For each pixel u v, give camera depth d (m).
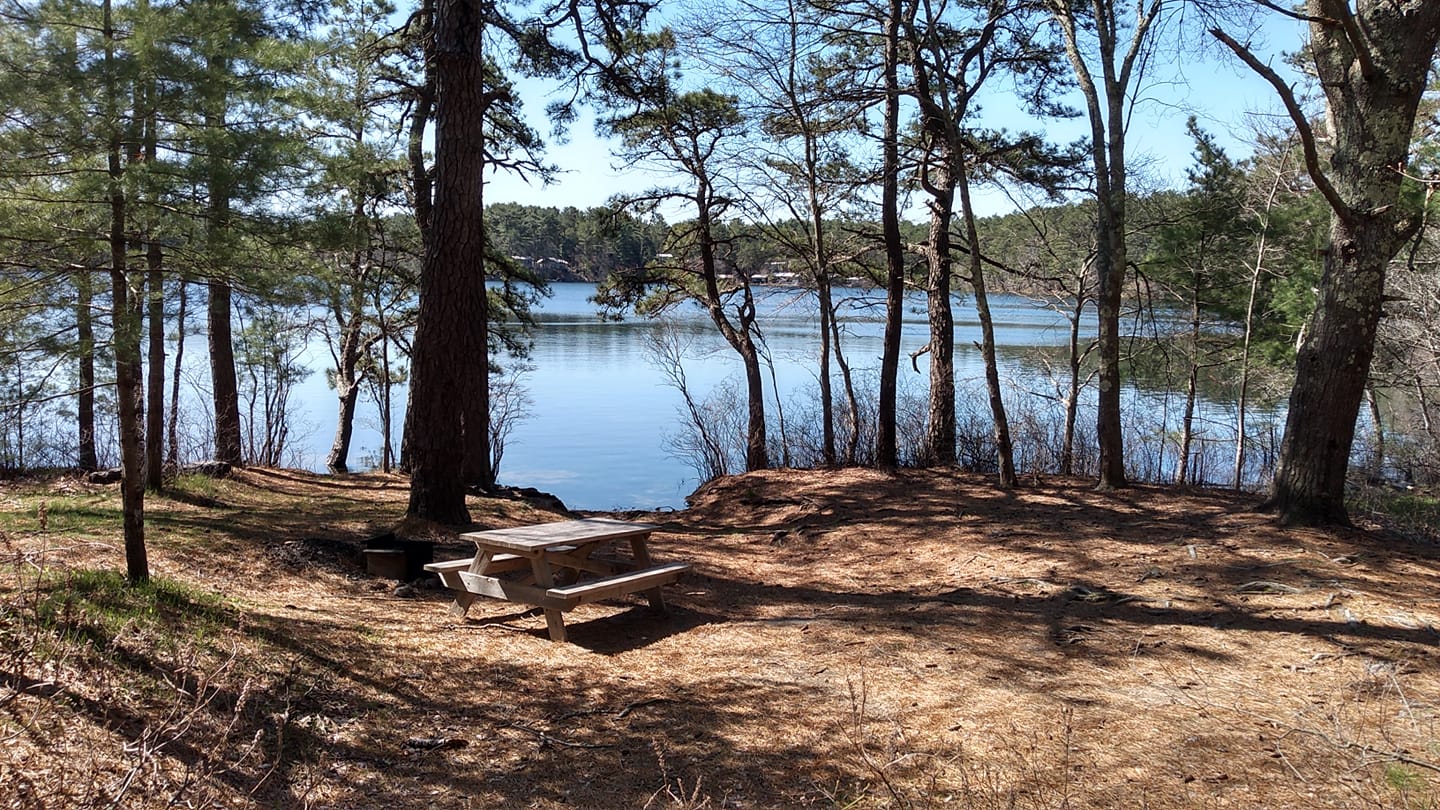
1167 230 15.16
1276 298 14.44
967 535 9.16
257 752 4.06
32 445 12.71
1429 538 8.75
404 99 14.25
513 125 15.12
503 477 18.89
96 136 5.29
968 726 4.63
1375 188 7.75
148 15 5.22
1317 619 6.00
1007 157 13.96
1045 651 5.78
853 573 8.44
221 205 5.68
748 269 17.31
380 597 6.88
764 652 5.97
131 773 3.21
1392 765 3.97
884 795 3.92
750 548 9.81
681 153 16.53
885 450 14.12
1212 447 17.39
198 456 14.68
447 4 8.88
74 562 6.14
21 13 5.16
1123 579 7.22
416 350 9.12
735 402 18.92
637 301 18.47
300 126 7.10
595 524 7.16
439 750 4.37
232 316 12.56
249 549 7.41
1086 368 23.14
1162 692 5.03
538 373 33.59
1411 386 15.70
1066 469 13.98
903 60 13.85
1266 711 4.72
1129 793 3.84
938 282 14.58
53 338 5.66
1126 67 10.60
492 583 6.34
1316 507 8.06
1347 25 7.17
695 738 4.57
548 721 4.78
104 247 5.73
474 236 9.11
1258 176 16.17
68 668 4.27
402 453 14.38
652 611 7.00
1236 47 6.50
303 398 29.47
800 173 15.11
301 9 10.17
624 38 14.04
